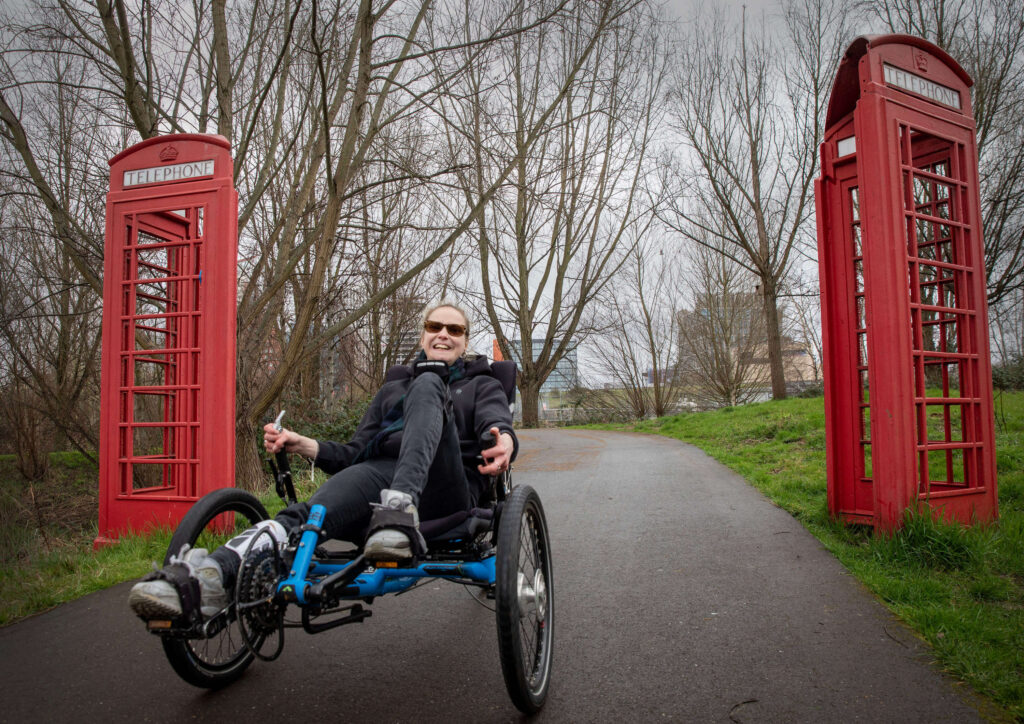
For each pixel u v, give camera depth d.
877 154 4.55
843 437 5.20
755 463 9.12
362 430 2.98
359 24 8.65
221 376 5.19
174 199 5.44
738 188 22.28
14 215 10.23
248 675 2.82
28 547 5.95
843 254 5.23
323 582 2.13
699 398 39.19
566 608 3.62
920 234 9.92
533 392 31.08
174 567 2.04
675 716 2.37
